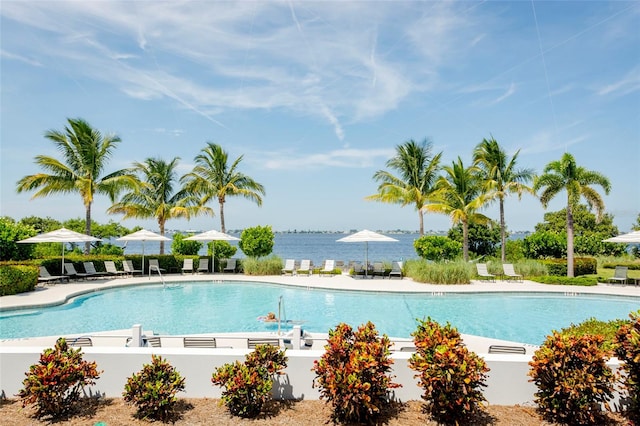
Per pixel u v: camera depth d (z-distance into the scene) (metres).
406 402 5.04
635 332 4.34
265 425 4.41
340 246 100.88
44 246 24.09
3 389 5.16
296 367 5.19
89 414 4.67
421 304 15.00
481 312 13.78
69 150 22.48
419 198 25.48
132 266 21.28
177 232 27.80
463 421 4.43
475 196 24.84
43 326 11.69
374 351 4.54
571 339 4.51
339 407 4.47
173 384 4.67
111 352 5.25
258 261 22.14
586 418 4.26
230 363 5.19
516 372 5.00
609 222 38.84
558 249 24.73
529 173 23.11
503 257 23.30
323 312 13.76
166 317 13.03
